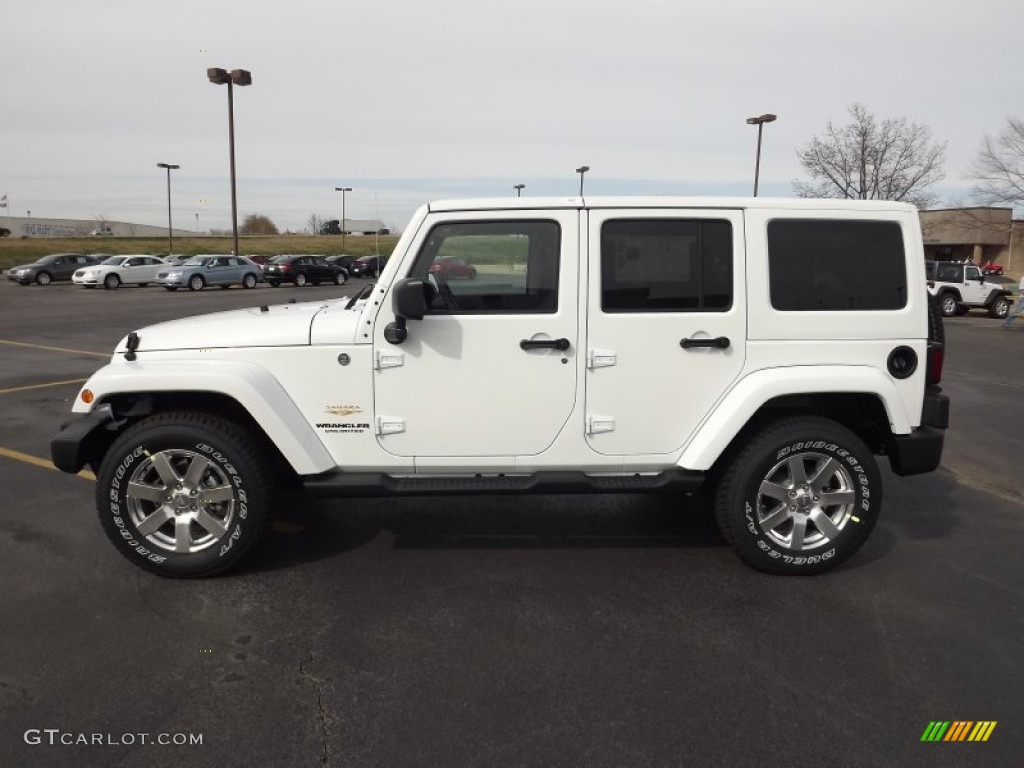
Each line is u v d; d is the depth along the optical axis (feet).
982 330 59.57
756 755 8.18
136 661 9.85
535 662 9.93
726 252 12.07
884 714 8.91
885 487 18.06
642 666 9.86
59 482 17.20
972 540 14.51
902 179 109.60
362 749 8.20
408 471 12.35
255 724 8.60
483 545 13.88
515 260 11.86
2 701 8.96
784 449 12.23
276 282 111.04
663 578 12.53
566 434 12.21
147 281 105.60
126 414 12.35
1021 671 9.84
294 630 10.68
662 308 12.05
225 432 11.84
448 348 11.86
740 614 11.30
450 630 10.73
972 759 8.14
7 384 29.76
